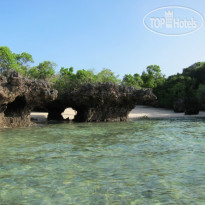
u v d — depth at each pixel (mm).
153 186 8219
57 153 12875
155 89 70750
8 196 7402
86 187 8109
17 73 23297
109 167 10352
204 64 72375
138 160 11531
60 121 32375
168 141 17047
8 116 24969
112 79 43750
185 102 54844
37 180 8742
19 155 12344
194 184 8422
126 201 7109
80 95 30297
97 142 16250
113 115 33312
